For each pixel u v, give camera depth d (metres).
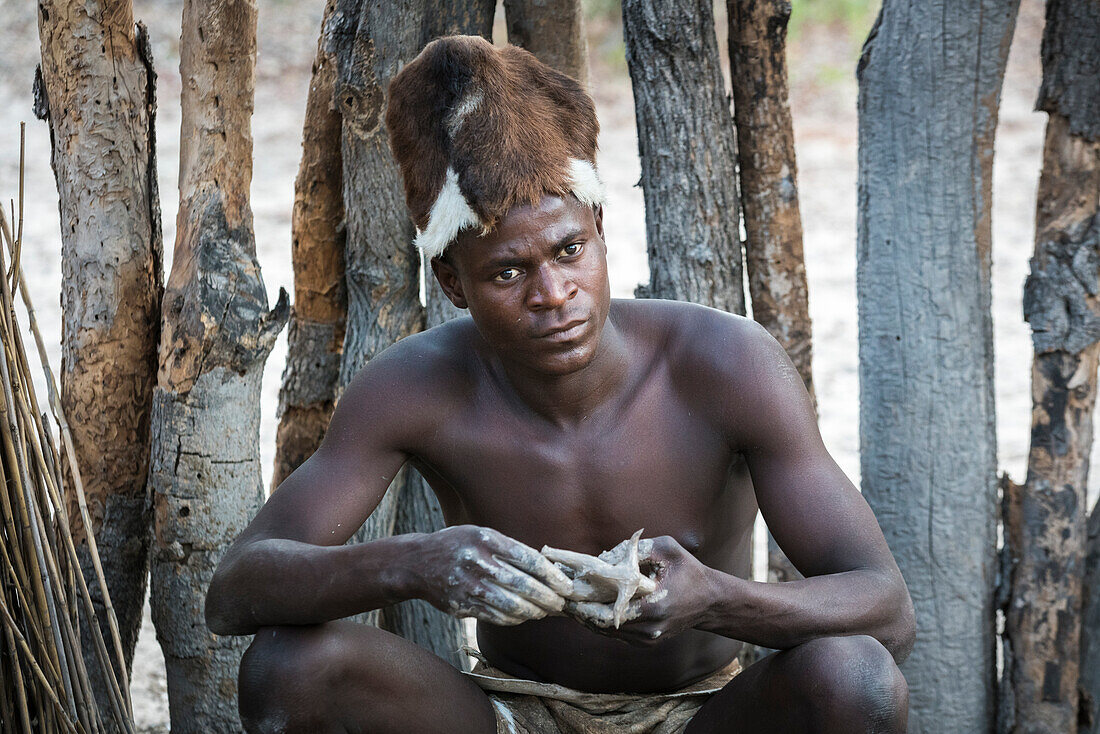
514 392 3.51
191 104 4.33
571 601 2.95
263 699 3.17
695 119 4.49
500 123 3.09
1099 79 4.20
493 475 3.51
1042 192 4.39
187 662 4.39
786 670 3.12
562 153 3.12
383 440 3.52
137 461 4.49
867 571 3.22
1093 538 4.54
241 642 4.41
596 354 3.41
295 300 4.83
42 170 14.70
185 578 4.33
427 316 4.73
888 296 4.47
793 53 17.83
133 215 4.40
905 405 4.47
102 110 4.30
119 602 4.51
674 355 3.51
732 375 3.42
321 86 4.56
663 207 4.55
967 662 4.54
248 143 4.40
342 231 4.71
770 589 3.11
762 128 4.62
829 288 11.70
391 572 3.04
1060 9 4.25
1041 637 4.47
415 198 3.27
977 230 4.43
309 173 4.67
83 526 4.34
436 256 3.27
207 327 4.24
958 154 4.36
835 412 9.05
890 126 4.42
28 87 16.88
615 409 3.48
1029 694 4.52
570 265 3.13
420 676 3.35
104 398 4.40
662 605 2.94
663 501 3.48
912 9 4.34
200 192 4.33
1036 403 4.44
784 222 4.68
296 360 4.82
